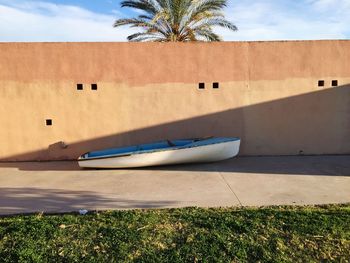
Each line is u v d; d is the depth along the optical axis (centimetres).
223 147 755
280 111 858
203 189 577
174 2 1388
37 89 830
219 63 847
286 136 864
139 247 371
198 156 749
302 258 347
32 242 381
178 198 531
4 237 394
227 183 611
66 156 850
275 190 564
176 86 847
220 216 441
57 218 444
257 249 362
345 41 846
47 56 825
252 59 848
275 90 854
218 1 1412
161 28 1502
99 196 549
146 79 843
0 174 717
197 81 848
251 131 861
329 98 856
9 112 832
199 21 1477
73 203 515
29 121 837
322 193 544
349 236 383
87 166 743
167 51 840
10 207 498
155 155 730
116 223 426
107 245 375
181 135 857
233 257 350
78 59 830
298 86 852
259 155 866
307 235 387
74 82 834
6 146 840
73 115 841
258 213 449
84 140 848
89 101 839
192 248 366
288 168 723
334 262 340
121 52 834
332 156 851
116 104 844
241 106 855
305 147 867
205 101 852
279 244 371
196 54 843
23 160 845
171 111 852
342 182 606
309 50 846
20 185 627
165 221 431
